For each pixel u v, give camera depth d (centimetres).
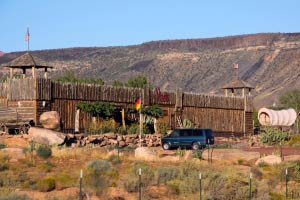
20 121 7756
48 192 4244
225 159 6238
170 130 9256
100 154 6334
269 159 5972
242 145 8356
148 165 5462
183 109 9862
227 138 9844
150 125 9269
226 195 4284
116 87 8925
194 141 7669
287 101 17338
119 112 9081
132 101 9100
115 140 7906
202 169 5159
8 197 3653
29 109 7894
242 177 4656
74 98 8369
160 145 8375
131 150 6975
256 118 12312
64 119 8206
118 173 4972
